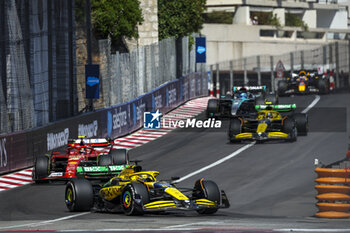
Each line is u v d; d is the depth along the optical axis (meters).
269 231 24.83
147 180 34.81
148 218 32.31
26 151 57.56
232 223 28.62
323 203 34.31
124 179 35.72
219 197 34.31
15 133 56.22
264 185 45.00
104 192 36.16
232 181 47.03
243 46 193.25
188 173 51.16
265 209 37.38
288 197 40.75
